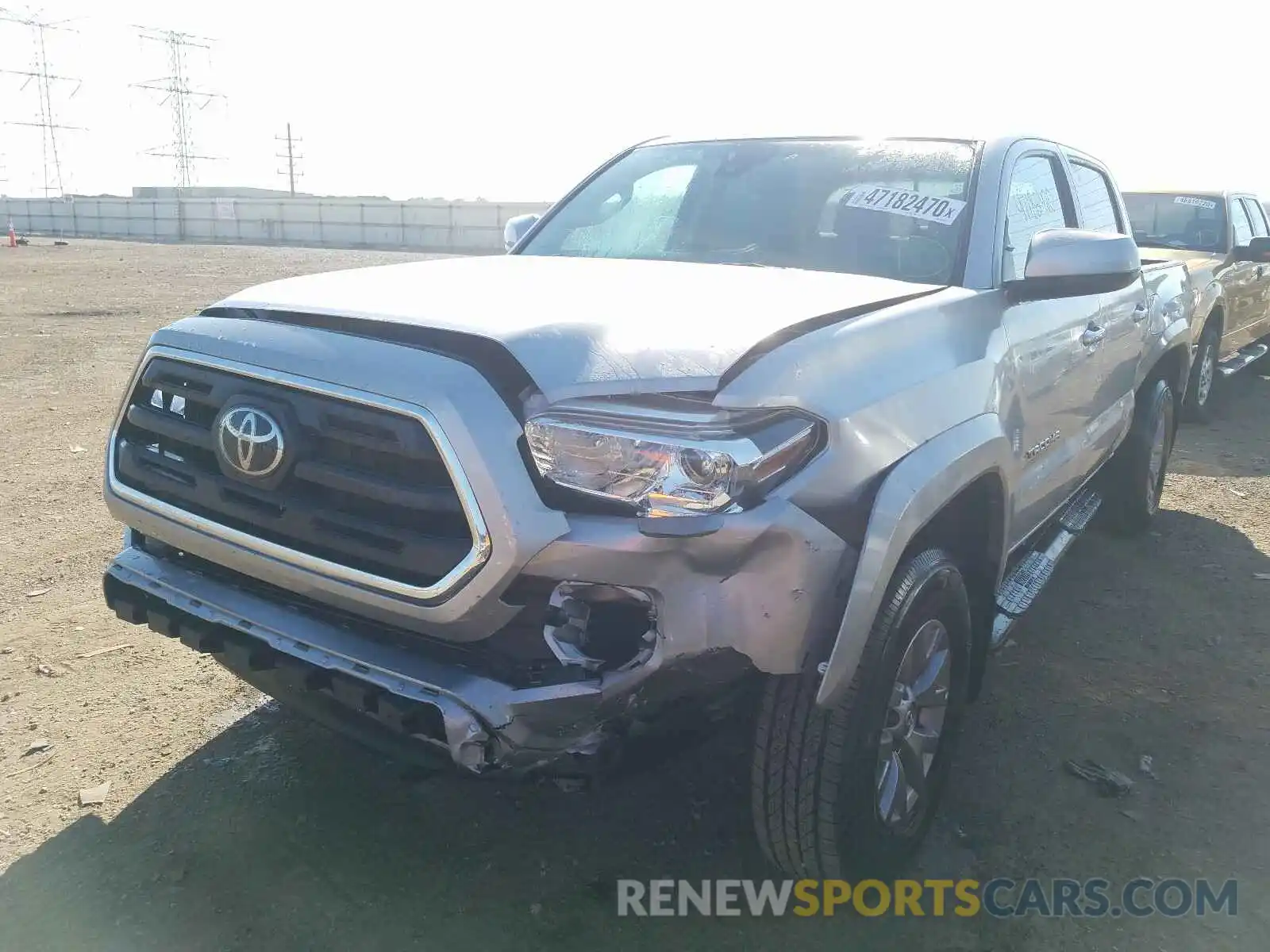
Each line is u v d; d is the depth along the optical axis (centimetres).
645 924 261
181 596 262
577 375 214
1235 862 289
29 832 289
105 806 302
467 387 213
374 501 223
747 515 208
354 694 224
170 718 352
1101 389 417
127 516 276
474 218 4909
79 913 258
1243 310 945
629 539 205
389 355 226
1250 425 872
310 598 242
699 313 242
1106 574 505
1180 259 816
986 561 305
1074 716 368
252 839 288
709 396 211
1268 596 479
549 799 312
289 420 233
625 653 218
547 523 208
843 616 223
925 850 293
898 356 253
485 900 268
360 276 298
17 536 527
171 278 2339
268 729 347
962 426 266
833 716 237
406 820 300
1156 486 567
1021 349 315
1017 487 321
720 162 394
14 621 426
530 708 211
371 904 265
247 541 244
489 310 241
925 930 262
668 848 292
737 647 213
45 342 1209
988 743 350
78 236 6244
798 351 228
